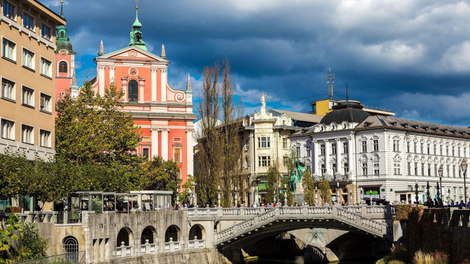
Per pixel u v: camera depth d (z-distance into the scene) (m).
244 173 95.56
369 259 83.94
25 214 54.62
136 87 99.50
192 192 91.44
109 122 79.62
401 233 66.62
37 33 64.88
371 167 114.62
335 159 120.00
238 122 91.69
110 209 67.62
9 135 59.56
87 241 60.16
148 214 70.44
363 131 116.06
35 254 53.28
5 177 53.56
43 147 65.31
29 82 62.88
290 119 133.25
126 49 99.00
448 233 54.03
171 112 99.75
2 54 58.50
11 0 60.06
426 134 120.75
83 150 73.00
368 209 69.81
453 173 126.94
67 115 76.44
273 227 75.25
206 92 91.19
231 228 76.06
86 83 81.25
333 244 81.19
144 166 84.19
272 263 81.88
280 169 127.25
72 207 63.28
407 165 116.19
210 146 89.31
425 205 65.38
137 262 67.62
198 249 76.31
